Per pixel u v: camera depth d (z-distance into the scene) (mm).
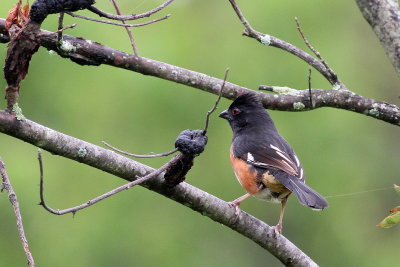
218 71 13484
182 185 6621
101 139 13203
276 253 7055
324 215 14086
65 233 12766
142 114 13344
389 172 14523
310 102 7109
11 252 12617
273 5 13781
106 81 13414
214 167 13461
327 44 13938
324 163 13648
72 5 5520
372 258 14266
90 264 12781
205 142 6023
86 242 12789
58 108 13312
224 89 7387
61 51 6910
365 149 14148
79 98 13320
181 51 13383
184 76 7309
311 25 13898
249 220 6945
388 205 14406
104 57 7074
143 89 13367
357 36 14656
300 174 8227
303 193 7750
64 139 6055
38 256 12602
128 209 13156
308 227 14109
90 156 6184
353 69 14359
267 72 13523
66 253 12688
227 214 6859
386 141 14617
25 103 13289
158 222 13250
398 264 14484
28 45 5605
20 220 5141
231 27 13805
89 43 7031
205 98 13453
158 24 13602
